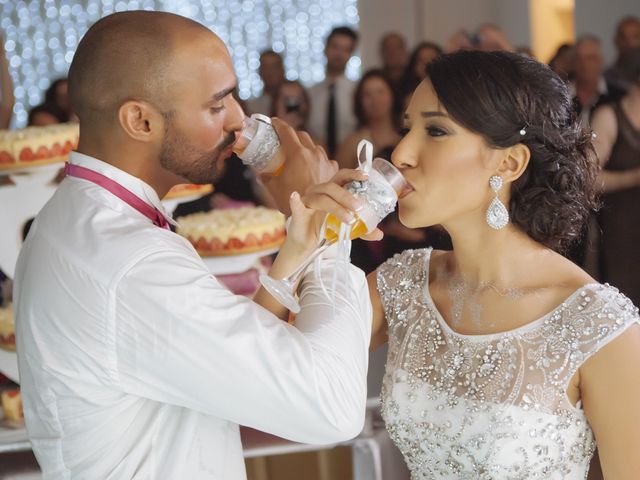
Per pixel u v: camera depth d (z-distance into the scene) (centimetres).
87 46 177
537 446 192
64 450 178
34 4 816
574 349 190
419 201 195
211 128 181
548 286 199
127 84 175
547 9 861
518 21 866
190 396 171
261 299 193
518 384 193
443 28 877
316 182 192
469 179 193
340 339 176
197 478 179
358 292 189
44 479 183
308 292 185
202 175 185
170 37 176
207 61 178
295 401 168
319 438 174
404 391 205
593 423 192
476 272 205
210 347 167
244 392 168
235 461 185
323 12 863
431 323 207
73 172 182
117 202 179
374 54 878
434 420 200
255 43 862
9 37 819
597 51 581
